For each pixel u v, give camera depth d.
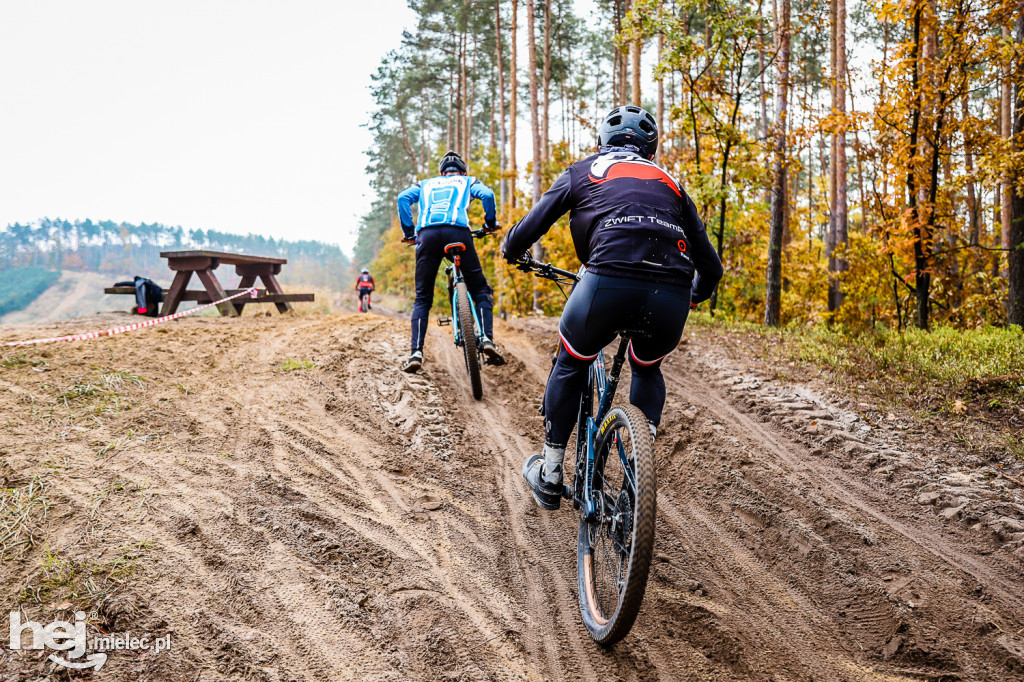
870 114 9.45
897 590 2.98
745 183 9.90
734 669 2.56
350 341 6.14
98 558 2.65
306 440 4.09
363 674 2.35
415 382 5.35
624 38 9.73
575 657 2.59
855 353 6.11
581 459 3.07
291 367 5.25
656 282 2.51
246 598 2.61
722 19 9.38
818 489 3.86
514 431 4.76
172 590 2.56
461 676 2.40
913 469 3.97
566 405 2.97
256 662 2.32
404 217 5.59
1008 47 8.30
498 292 18.86
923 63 9.09
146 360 5.01
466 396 5.33
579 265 16.17
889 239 9.69
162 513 3.03
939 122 9.00
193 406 4.31
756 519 3.60
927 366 5.48
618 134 2.89
